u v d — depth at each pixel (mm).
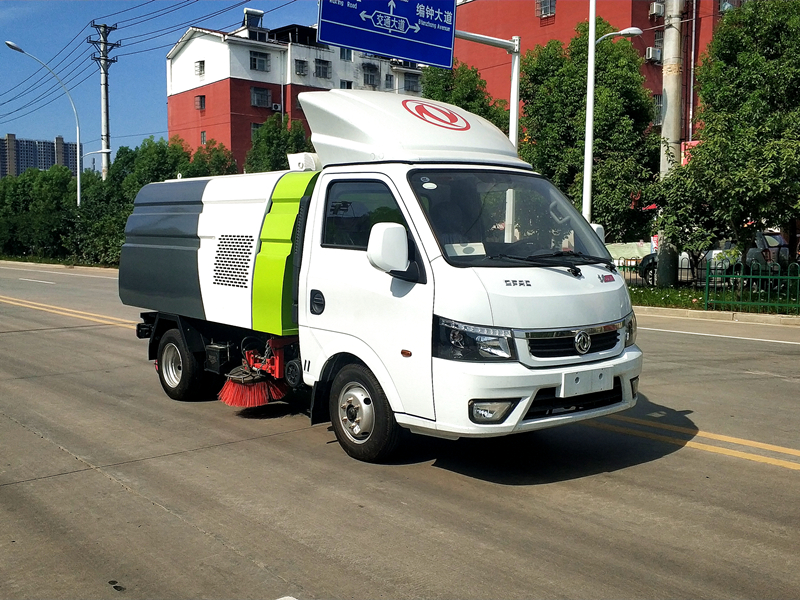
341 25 14234
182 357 7488
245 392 6785
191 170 39750
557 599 3543
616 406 5215
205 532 4379
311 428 6664
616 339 5285
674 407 7262
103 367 9602
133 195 37406
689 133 31156
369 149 5551
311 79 52781
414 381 4980
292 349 6512
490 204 5395
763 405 7336
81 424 6824
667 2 17453
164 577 3826
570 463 5574
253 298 6344
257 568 3906
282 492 5012
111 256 33312
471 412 4727
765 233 20953
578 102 20516
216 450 5996
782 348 10914
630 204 19219
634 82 20469
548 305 4867
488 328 4715
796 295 14414
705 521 4469
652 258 20297
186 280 7168
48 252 40062
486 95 25719
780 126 16109
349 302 5434
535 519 4512
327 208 5762
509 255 5152
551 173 21344
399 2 14844
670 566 3885
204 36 51406
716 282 15930
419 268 4980
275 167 39438
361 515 4594
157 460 5754
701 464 5539
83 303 17359
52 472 5492
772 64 16969
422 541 4207
